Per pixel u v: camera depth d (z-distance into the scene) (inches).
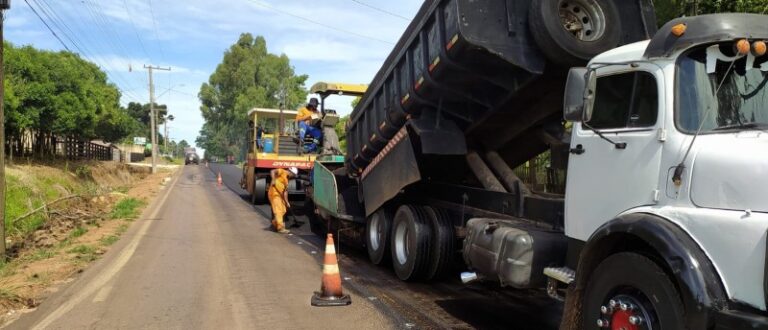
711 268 128.3
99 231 485.7
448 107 284.2
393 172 315.6
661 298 134.5
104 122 1472.7
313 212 503.8
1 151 366.6
